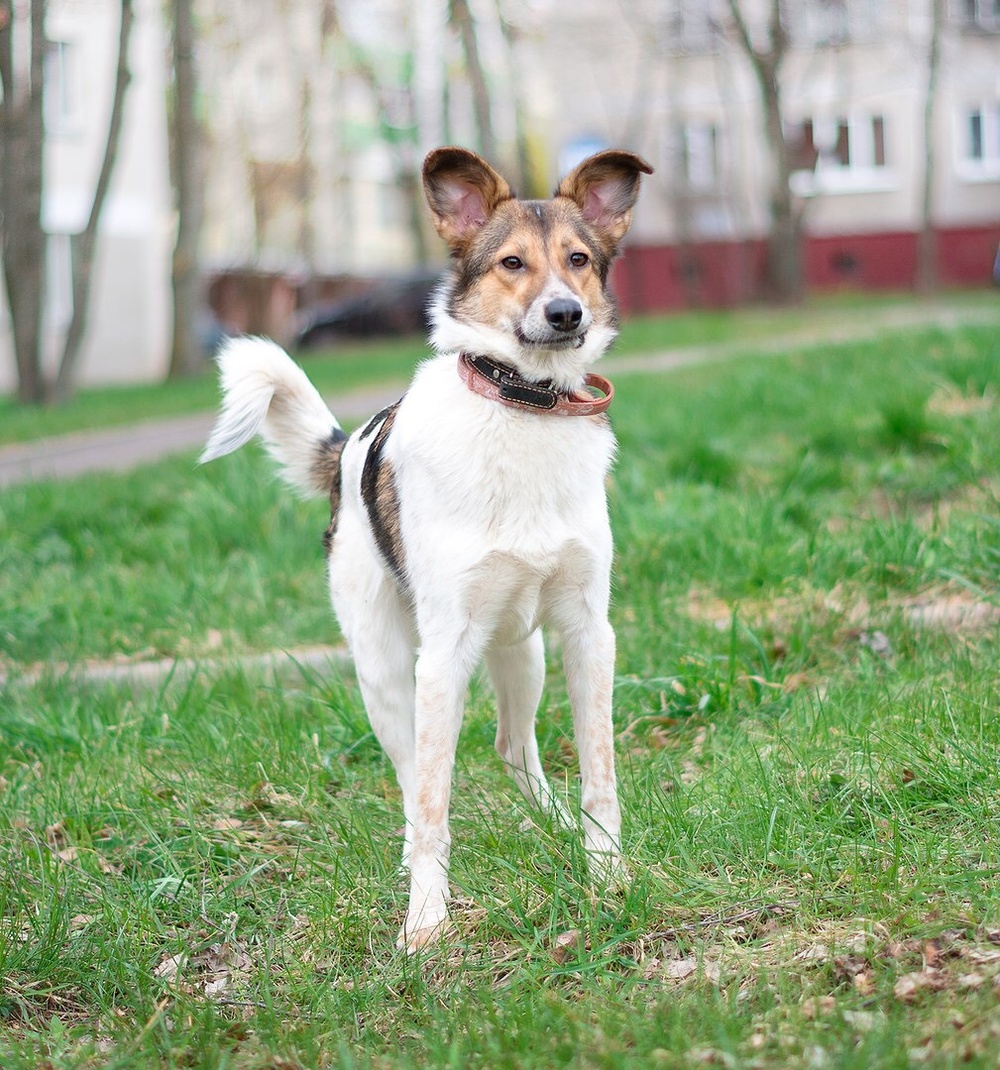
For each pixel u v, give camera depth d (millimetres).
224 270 32750
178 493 9195
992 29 31156
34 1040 3346
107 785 4781
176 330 21406
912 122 31625
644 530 6660
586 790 3875
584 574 3822
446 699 3764
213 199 37125
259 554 7602
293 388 4844
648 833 3930
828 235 32688
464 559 3709
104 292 24891
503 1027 3115
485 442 3713
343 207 40625
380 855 4113
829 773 4113
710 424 9289
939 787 3922
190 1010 3381
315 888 3951
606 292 4141
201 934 3891
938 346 11602
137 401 17625
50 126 23750
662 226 33688
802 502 7012
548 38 32969
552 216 4000
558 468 3752
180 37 19812
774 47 27250
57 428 14961
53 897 3875
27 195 16984
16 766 5176
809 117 32406
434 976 3492
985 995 2920
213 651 6301
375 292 30250
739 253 33000
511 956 3521
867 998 3027
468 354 3898
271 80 36719
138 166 25250
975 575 5688
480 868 3875
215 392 17922
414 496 3799
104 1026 3430
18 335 17484
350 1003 3404
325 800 4555
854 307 25688
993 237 31688
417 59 33438
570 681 3932
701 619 5699
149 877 4203
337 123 33562
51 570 7758
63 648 6531
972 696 4441
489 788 4496
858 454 8000
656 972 3348
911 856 3600
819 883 3586
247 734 5043
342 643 6305
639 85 32281
